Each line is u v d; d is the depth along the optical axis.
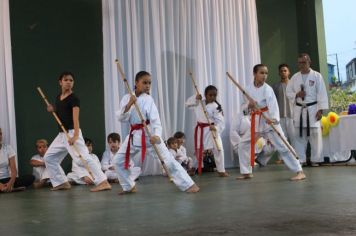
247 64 8.05
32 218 2.90
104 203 3.49
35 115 6.21
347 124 6.89
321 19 8.64
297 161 4.90
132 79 6.78
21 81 6.15
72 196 4.18
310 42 8.67
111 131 6.57
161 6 7.12
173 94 7.17
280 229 2.20
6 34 5.87
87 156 4.74
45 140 5.89
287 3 8.84
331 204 2.91
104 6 6.66
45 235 2.32
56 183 5.08
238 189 4.10
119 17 6.75
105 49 6.63
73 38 6.55
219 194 3.75
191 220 2.54
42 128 6.25
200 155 6.50
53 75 6.38
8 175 5.25
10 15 6.13
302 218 2.46
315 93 6.88
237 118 7.48
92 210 3.12
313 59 8.62
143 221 2.57
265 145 7.26
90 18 6.69
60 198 4.05
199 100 6.66
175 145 6.51
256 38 8.18
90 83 6.63
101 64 6.73
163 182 5.29
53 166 5.05
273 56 8.62
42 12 6.35
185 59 7.39
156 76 6.99
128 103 4.02
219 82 7.66
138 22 6.95
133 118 4.11
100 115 6.68
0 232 2.46
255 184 4.52
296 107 7.00
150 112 4.06
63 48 6.47
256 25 8.20
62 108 4.93
